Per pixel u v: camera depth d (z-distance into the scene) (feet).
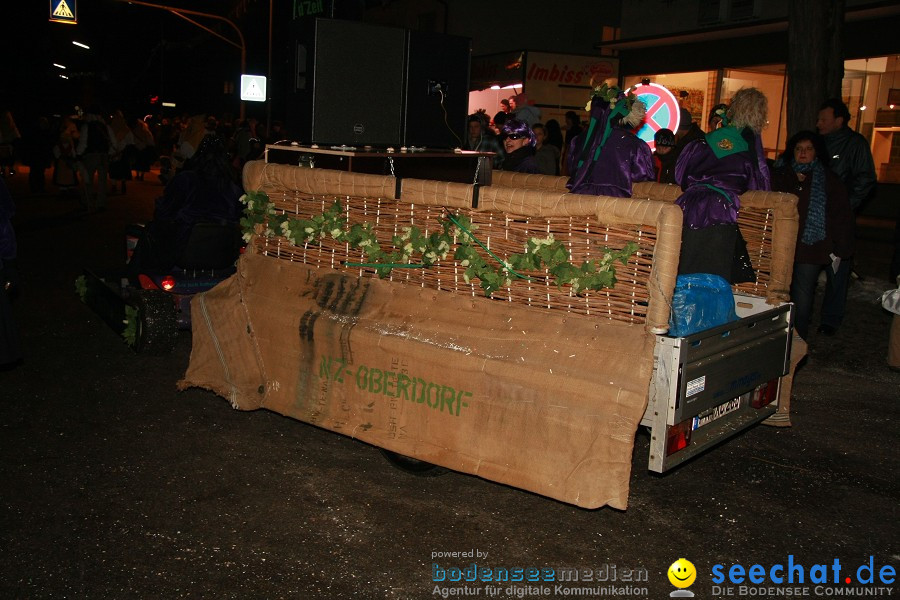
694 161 17.25
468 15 76.13
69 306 28.14
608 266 12.32
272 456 16.47
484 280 13.43
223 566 12.36
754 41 59.26
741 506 14.93
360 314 15.05
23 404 18.83
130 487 14.88
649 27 67.46
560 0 77.77
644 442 18.06
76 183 61.77
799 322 22.97
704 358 13.19
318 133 16.84
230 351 17.15
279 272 16.57
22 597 11.43
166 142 87.30
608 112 15.93
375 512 14.24
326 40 16.61
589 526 14.03
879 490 15.72
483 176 19.36
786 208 16.75
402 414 14.44
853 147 24.76
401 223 14.67
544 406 12.74
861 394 21.33
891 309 22.97
